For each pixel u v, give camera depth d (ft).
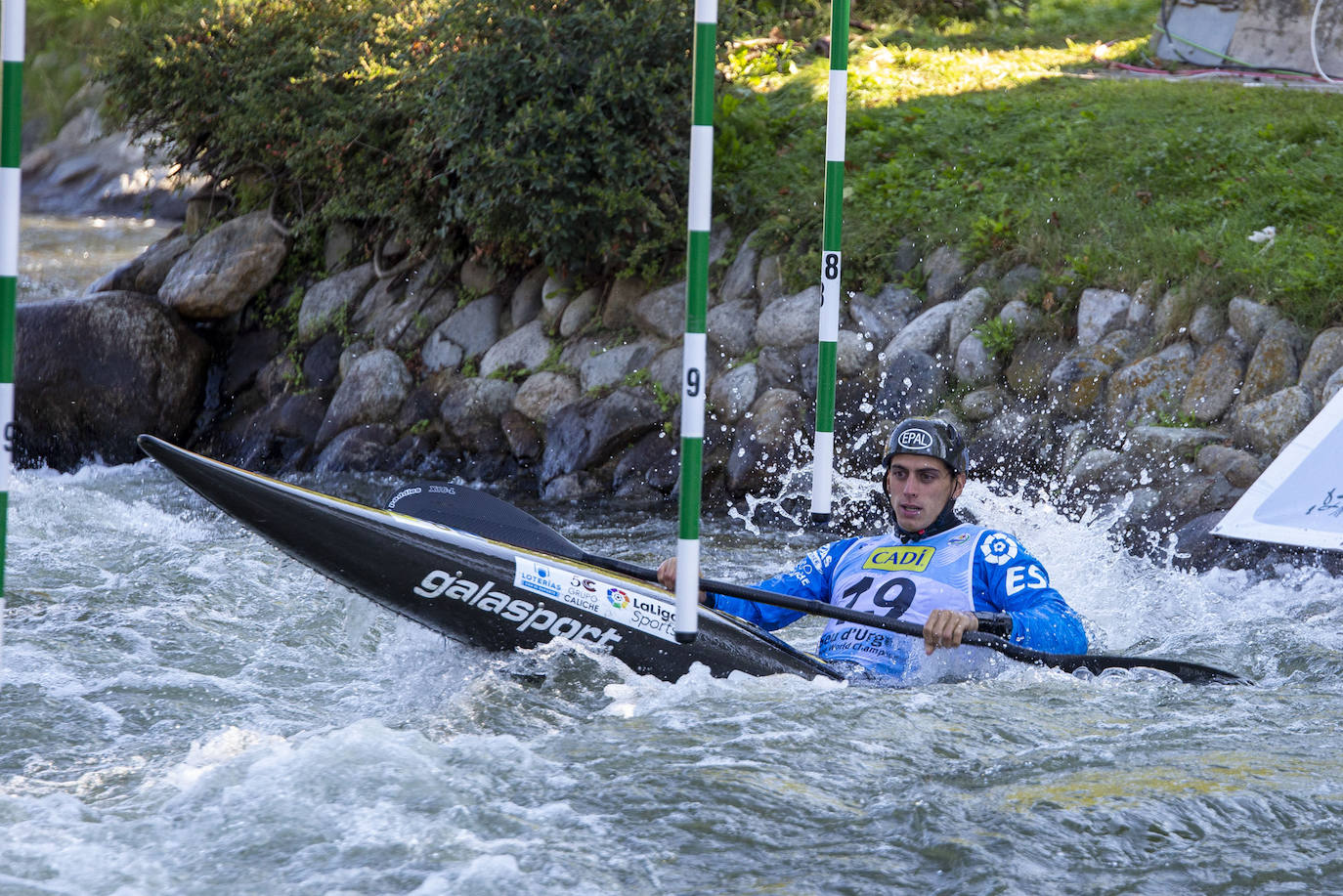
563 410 96.27
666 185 100.99
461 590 46.32
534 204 96.78
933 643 45.16
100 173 202.28
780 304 93.66
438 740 39.52
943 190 99.40
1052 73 126.93
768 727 39.99
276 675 47.44
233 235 115.44
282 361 111.34
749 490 87.71
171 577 61.46
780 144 110.73
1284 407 73.00
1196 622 58.44
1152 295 82.99
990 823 32.60
